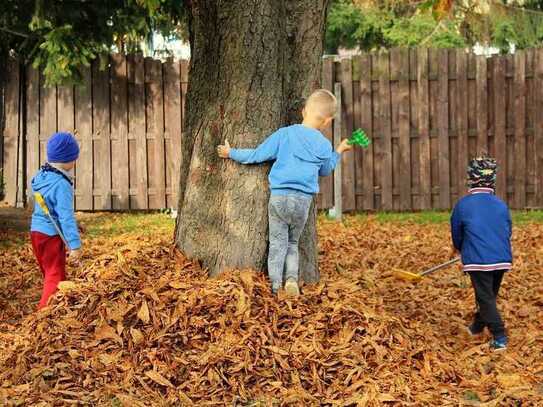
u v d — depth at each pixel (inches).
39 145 486.3
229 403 158.9
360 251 343.0
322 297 196.2
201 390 163.0
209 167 205.2
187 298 185.8
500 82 464.8
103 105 482.9
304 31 210.7
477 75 466.0
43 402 155.9
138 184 483.2
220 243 202.8
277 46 203.0
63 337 179.5
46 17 424.5
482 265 206.2
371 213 476.1
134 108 482.0
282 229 196.1
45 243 216.7
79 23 438.3
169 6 463.5
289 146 194.9
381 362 174.9
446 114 468.4
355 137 205.5
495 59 464.4
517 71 463.2
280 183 194.1
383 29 845.8
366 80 472.1
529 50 461.7
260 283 193.5
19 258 319.6
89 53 438.0
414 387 167.8
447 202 471.5
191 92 211.2
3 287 271.4
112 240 362.6
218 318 181.0
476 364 189.0
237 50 199.8
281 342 177.8
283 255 196.5
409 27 811.4
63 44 419.5
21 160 485.1
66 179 217.2
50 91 484.1
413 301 252.1
